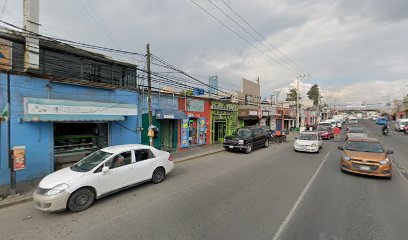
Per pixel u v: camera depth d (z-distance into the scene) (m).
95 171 6.17
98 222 5.02
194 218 5.12
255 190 7.07
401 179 8.39
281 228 4.61
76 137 9.93
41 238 4.40
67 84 9.19
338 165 10.89
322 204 5.90
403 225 4.76
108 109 9.94
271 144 19.91
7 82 7.65
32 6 8.27
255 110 23.62
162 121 14.98
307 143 14.86
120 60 11.45
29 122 8.22
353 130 21.41
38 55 8.26
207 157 13.36
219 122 19.97
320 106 66.38
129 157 7.18
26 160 8.17
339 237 4.27
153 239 4.25
